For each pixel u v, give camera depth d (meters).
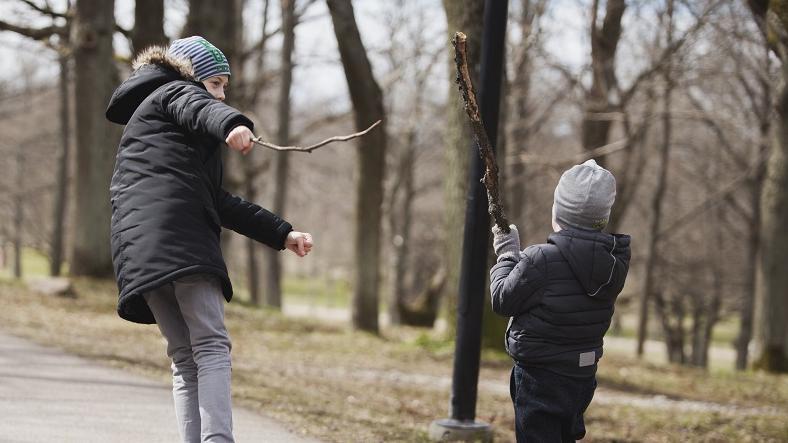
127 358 9.39
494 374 12.55
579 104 22.39
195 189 4.12
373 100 17.25
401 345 14.82
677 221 29.47
